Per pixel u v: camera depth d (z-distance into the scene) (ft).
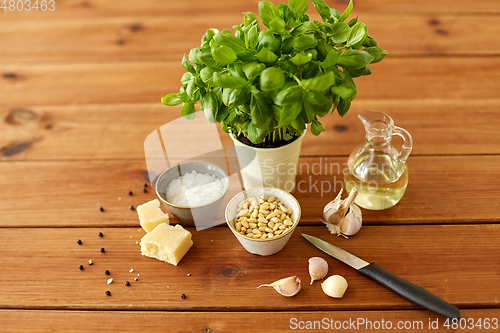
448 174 2.61
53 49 3.63
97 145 2.87
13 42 3.73
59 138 2.93
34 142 2.91
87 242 2.41
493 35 3.54
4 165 2.78
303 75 2.02
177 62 3.45
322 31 2.08
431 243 2.33
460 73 3.23
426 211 2.45
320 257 2.30
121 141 2.89
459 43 3.48
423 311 2.12
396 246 2.32
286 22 2.08
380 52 2.12
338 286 2.15
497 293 2.16
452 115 2.92
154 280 2.25
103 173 2.71
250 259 2.31
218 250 2.35
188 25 3.82
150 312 2.16
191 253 2.34
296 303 2.16
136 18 3.98
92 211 2.53
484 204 2.46
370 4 4.02
